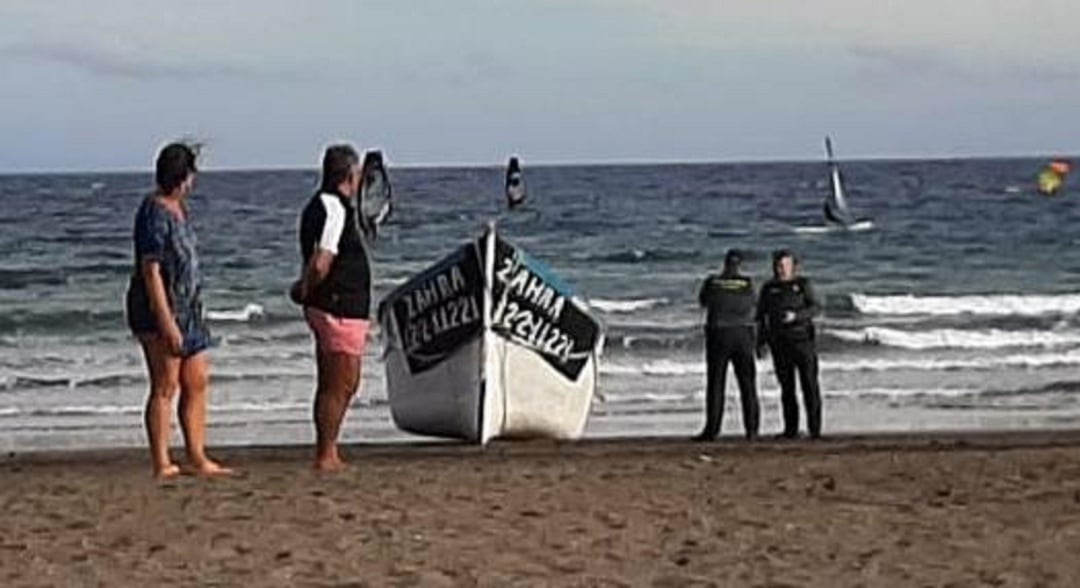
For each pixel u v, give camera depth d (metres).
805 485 13.66
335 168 12.47
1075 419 23.53
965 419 23.61
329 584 9.76
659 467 15.01
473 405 19.23
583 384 19.86
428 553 10.63
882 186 104.12
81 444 21.03
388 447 18.61
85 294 43.31
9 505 12.39
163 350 12.55
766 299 19.38
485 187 105.88
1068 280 47.91
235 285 45.69
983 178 116.56
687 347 31.61
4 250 55.97
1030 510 12.34
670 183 114.19
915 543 11.04
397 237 63.31
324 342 13.13
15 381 27.97
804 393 19.47
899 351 32.12
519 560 10.44
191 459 13.47
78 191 104.69
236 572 10.05
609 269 51.56
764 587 9.72
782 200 89.44
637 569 10.20
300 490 12.91
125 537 11.09
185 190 12.02
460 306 19.27
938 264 53.34
